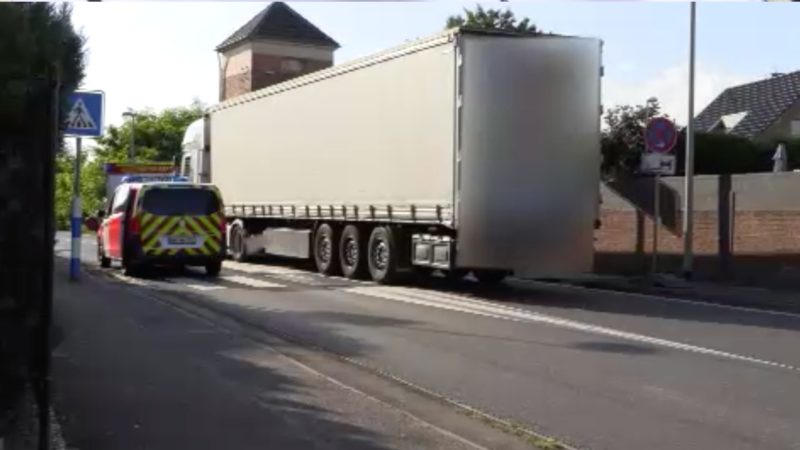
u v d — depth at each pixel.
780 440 6.73
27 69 6.54
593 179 15.75
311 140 20.48
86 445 6.31
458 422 7.16
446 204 15.60
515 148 15.41
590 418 7.34
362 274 18.98
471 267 15.55
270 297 15.28
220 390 8.12
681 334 11.70
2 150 5.88
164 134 77.25
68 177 34.47
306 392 8.08
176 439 6.51
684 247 18.61
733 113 51.88
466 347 10.51
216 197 19.66
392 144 17.19
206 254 19.42
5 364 6.08
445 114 15.59
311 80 20.45
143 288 16.42
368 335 11.30
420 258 16.77
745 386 8.55
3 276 5.93
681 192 20.03
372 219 17.98
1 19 6.52
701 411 7.59
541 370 9.22
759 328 12.30
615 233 22.05
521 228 15.48
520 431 6.89
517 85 15.38
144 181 21.06
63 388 8.07
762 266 17.91
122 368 9.02
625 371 9.21
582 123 15.66
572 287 17.78
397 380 8.69
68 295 14.88
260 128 23.33
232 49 57.09
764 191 17.94
